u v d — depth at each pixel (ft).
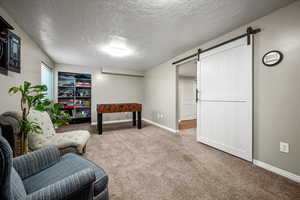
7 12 5.35
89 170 2.67
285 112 5.09
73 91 14.58
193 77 19.66
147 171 5.53
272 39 5.41
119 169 5.68
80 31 6.98
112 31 6.99
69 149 5.66
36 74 8.52
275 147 5.38
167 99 12.77
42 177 3.07
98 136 10.50
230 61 6.96
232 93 6.89
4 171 1.80
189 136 10.57
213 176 5.17
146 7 5.08
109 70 15.49
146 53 10.59
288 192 4.25
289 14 4.92
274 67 5.37
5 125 4.70
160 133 11.44
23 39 6.82
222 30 6.91
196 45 8.95
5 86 5.36
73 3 4.86
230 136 7.06
